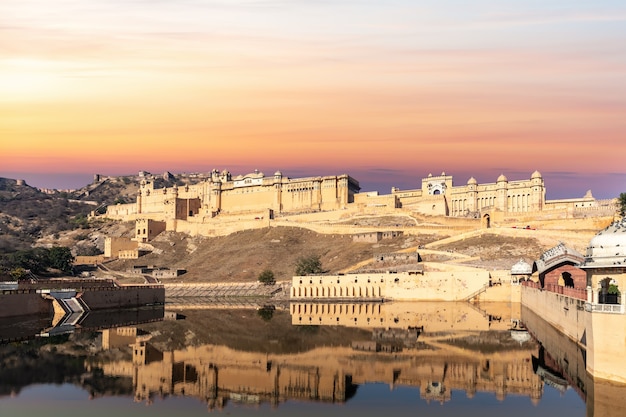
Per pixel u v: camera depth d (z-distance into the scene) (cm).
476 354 8081
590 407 5247
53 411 5644
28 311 12975
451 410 5581
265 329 10788
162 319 12556
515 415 5372
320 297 16638
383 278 16050
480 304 14825
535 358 7775
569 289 8644
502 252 17025
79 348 8738
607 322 5597
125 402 5950
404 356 8044
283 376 7006
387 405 5791
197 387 6531
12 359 7888
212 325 11456
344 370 7275
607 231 6153
